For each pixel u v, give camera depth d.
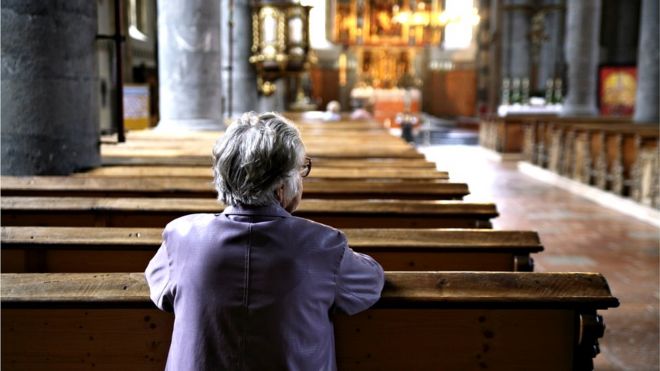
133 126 13.12
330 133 10.50
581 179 12.83
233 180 1.85
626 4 30.66
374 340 2.30
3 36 5.07
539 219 9.99
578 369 2.33
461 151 21.44
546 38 27.09
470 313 2.29
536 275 2.32
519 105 23.03
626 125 13.50
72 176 5.10
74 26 5.30
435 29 26.84
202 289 1.80
